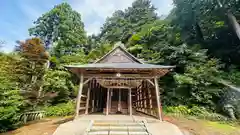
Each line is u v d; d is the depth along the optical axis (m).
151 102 9.67
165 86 14.34
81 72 8.82
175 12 19.72
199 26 17.20
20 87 10.15
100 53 20.33
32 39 11.02
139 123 6.92
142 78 8.87
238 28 14.19
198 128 7.65
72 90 16.08
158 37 18.22
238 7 14.16
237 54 15.00
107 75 8.92
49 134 6.43
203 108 11.23
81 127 6.40
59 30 22.50
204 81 12.21
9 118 8.37
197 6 16.14
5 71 9.83
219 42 16.42
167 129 6.24
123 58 12.38
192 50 14.36
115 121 7.25
